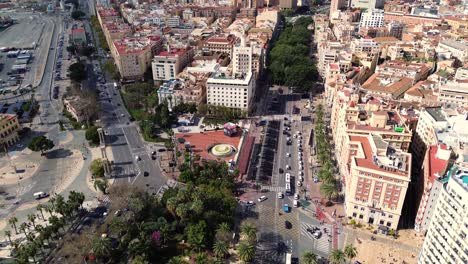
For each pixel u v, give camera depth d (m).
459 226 167.00
